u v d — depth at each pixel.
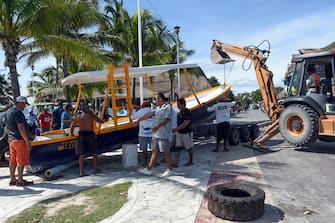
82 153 6.96
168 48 28.23
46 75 36.91
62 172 7.35
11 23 11.39
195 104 10.85
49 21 11.51
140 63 15.64
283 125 9.09
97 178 6.66
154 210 4.57
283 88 10.66
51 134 8.53
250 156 8.45
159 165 7.68
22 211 4.73
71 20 15.05
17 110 6.16
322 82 8.71
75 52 12.05
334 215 4.32
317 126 8.51
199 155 8.87
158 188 5.66
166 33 24.45
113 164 8.12
